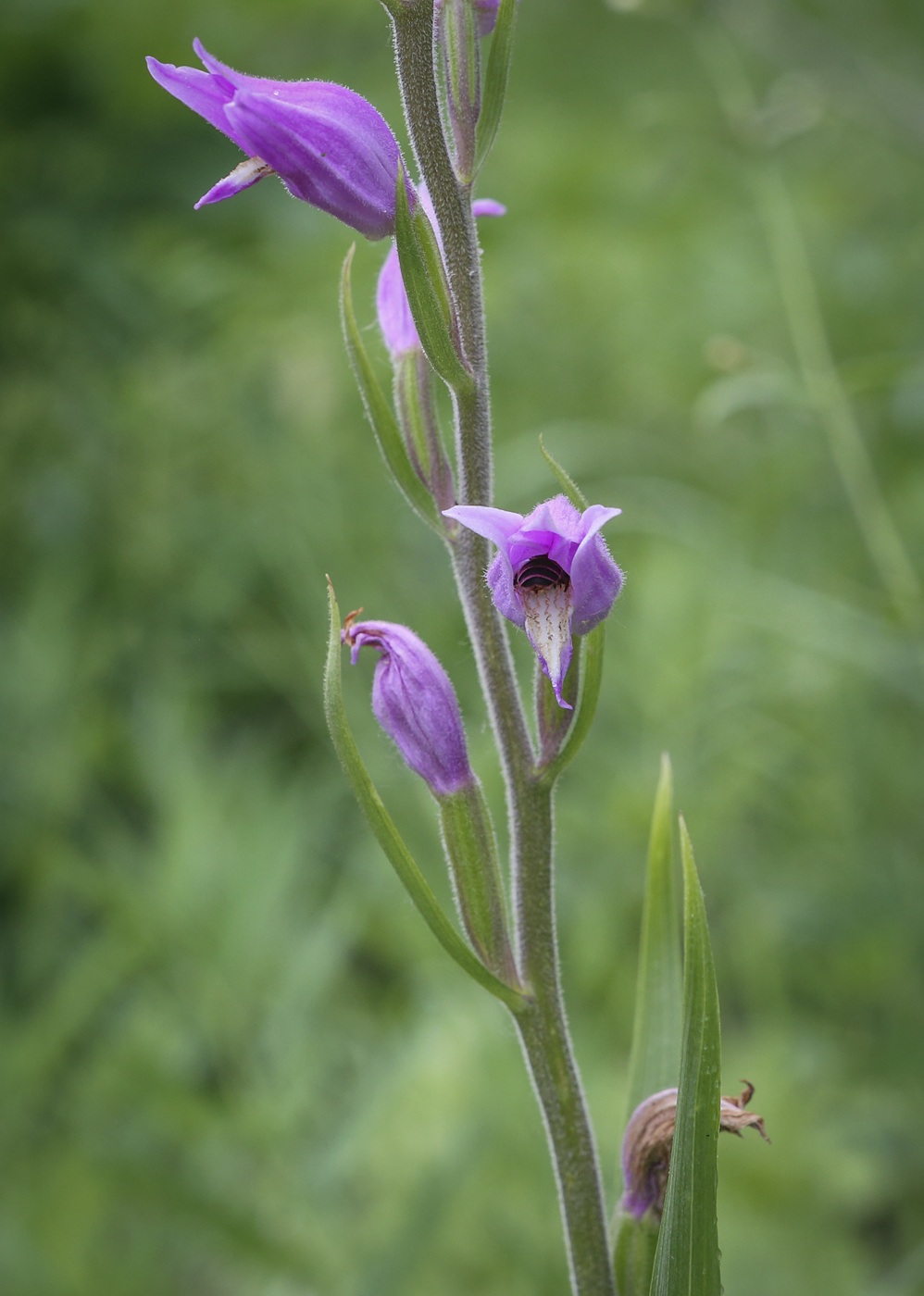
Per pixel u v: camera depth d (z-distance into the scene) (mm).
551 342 8016
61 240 6914
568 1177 2305
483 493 2170
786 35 7355
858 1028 4898
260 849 4465
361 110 2115
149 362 7172
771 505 6594
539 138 8328
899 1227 4453
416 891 2178
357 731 5832
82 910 5500
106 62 7246
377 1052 4543
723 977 5238
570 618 1849
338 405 7438
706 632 5195
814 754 5402
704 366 7492
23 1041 4324
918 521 6094
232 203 7156
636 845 5004
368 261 7418
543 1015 2285
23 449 7133
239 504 7023
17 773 5707
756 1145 4051
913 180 8703
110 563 6914
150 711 6027
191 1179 3658
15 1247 3857
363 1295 3404
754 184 5004
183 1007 4402
